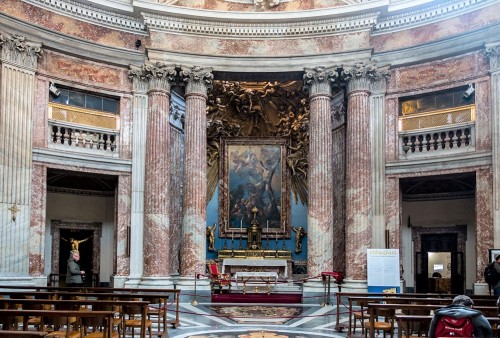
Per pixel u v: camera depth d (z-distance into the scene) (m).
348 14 15.91
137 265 15.67
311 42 16.36
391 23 15.92
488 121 14.34
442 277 17.95
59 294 9.14
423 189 18.06
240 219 20.09
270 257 18.86
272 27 16.44
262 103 20.36
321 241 15.54
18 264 13.90
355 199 15.55
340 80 16.27
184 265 15.61
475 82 14.67
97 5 15.58
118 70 16.19
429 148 15.83
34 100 14.66
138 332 10.12
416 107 15.83
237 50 16.50
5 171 13.85
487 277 11.62
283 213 20.08
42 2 14.84
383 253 13.70
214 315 12.53
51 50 15.11
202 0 16.83
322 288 15.16
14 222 13.90
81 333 7.44
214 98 19.95
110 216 18.58
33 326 10.42
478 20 14.62
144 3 15.66
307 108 19.95
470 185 17.05
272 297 15.44
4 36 13.97
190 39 16.38
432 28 15.43
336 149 17.61
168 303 14.77
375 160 15.84
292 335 10.07
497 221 13.79
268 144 20.50
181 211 17.92
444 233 17.75
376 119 15.97
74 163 15.23
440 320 6.11
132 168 16.03
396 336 9.97
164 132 16.05
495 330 7.22
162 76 16.06
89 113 15.77
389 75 15.95
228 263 18.47
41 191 14.62
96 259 18.25
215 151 20.42
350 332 9.84
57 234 17.66
